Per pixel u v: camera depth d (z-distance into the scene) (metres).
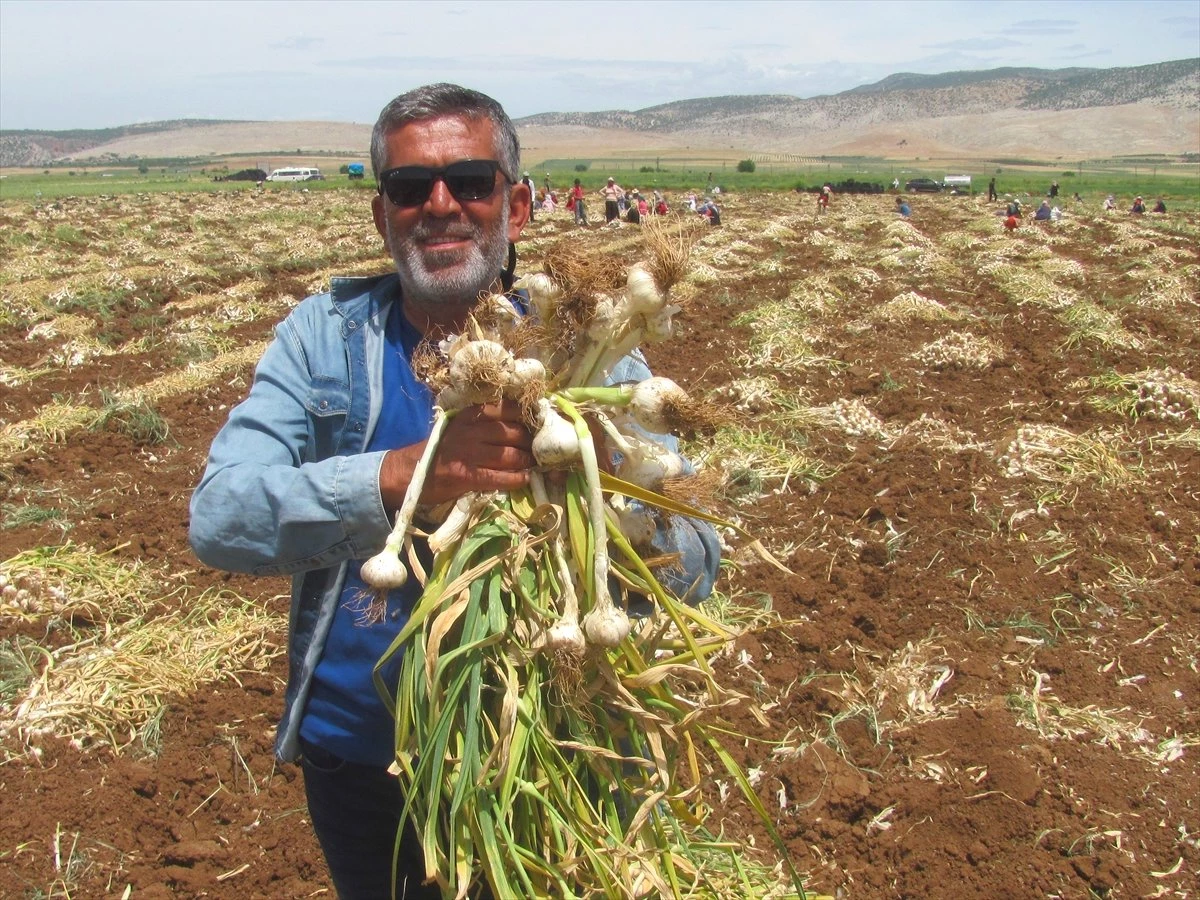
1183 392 8.30
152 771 4.03
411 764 1.88
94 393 9.44
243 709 4.46
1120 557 5.65
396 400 2.20
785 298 13.77
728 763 1.88
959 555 5.66
